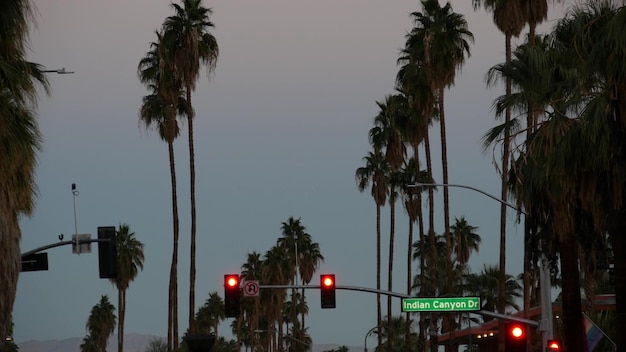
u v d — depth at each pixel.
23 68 51.78
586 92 69.75
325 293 108.38
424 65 175.25
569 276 89.88
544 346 95.44
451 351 173.25
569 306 90.06
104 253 81.44
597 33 62.38
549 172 80.25
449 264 167.12
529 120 99.69
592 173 75.00
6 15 49.28
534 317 155.62
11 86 51.03
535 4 148.88
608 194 72.00
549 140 81.31
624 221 72.06
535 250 92.44
